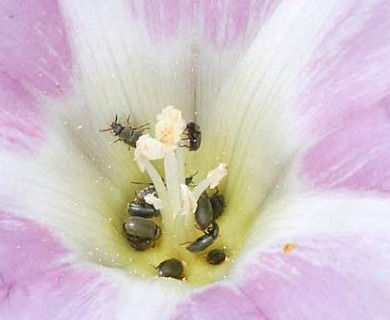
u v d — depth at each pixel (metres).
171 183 0.07
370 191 0.07
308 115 0.07
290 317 0.06
